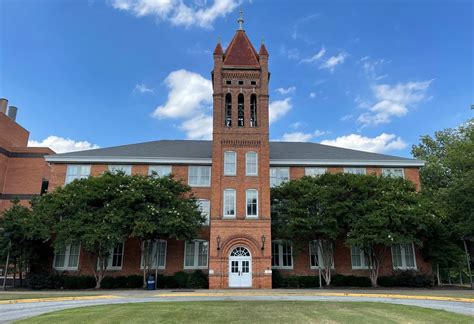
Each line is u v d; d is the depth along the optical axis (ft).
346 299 63.98
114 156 113.70
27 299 61.21
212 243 94.43
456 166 110.32
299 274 105.50
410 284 99.96
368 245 92.84
